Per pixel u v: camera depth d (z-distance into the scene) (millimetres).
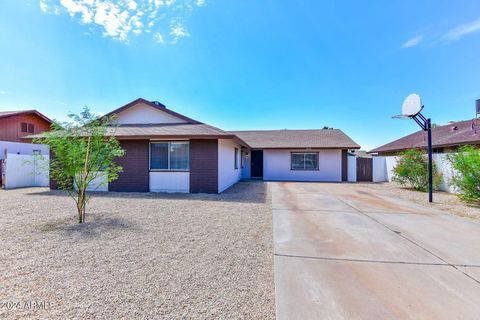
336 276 3061
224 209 7219
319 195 9977
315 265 3391
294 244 4242
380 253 3828
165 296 2568
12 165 12344
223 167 11664
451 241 4398
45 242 4254
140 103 12844
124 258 3586
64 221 5715
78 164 5734
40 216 6211
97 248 3986
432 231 5020
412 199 9070
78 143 5848
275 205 7797
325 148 16109
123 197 9367
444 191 11133
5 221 5691
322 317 2230
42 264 3344
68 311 2283
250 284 2857
